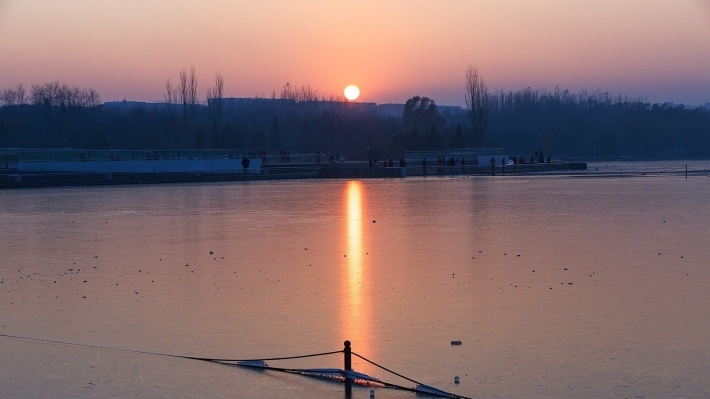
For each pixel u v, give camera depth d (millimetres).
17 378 10922
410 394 10344
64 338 12695
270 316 13883
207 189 51375
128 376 11008
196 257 20344
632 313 13828
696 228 25703
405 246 21953
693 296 15039
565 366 11141
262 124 132750
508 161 87812
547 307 14305
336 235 24703
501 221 28516
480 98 98250
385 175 68500
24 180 54562
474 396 10141
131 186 55781
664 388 10289
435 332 12812
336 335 12734
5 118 115812
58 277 17656
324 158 88812
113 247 22438
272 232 25750
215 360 11633
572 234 24344
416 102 129750
